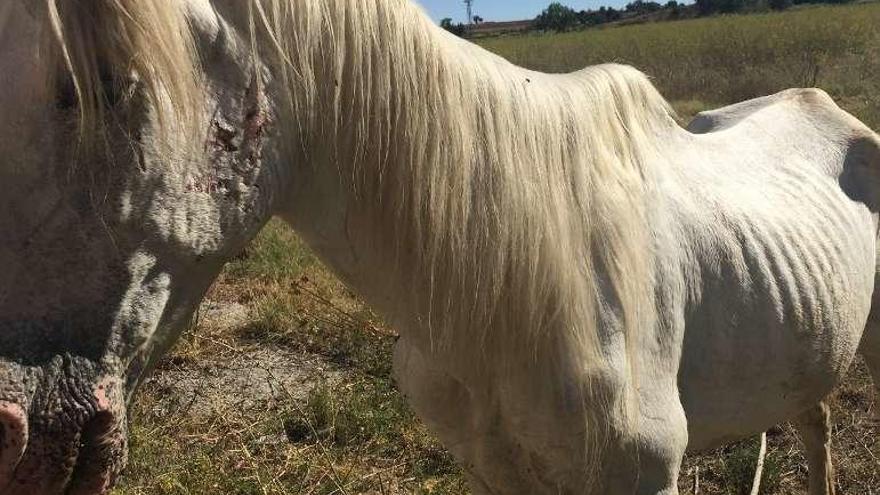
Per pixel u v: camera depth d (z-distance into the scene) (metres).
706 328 1.51
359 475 2.68
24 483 0.85
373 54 1.06
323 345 3.77
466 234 1.14
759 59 14.59
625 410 1.32
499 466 1.40
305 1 0.99
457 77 1.12
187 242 0.91
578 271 1.23
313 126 1.04
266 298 4.23
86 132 0.81
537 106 1.22
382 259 1.15
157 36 0.81
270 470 2.66
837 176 1.98
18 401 0.82
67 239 0.84
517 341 1.22
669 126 1.63
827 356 1.77
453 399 1.41
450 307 1.17
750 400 1.65
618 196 1.30
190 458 2.70
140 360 0.95
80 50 0.79
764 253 1.60
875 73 11.65
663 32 19.08
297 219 1.13
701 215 1.52
